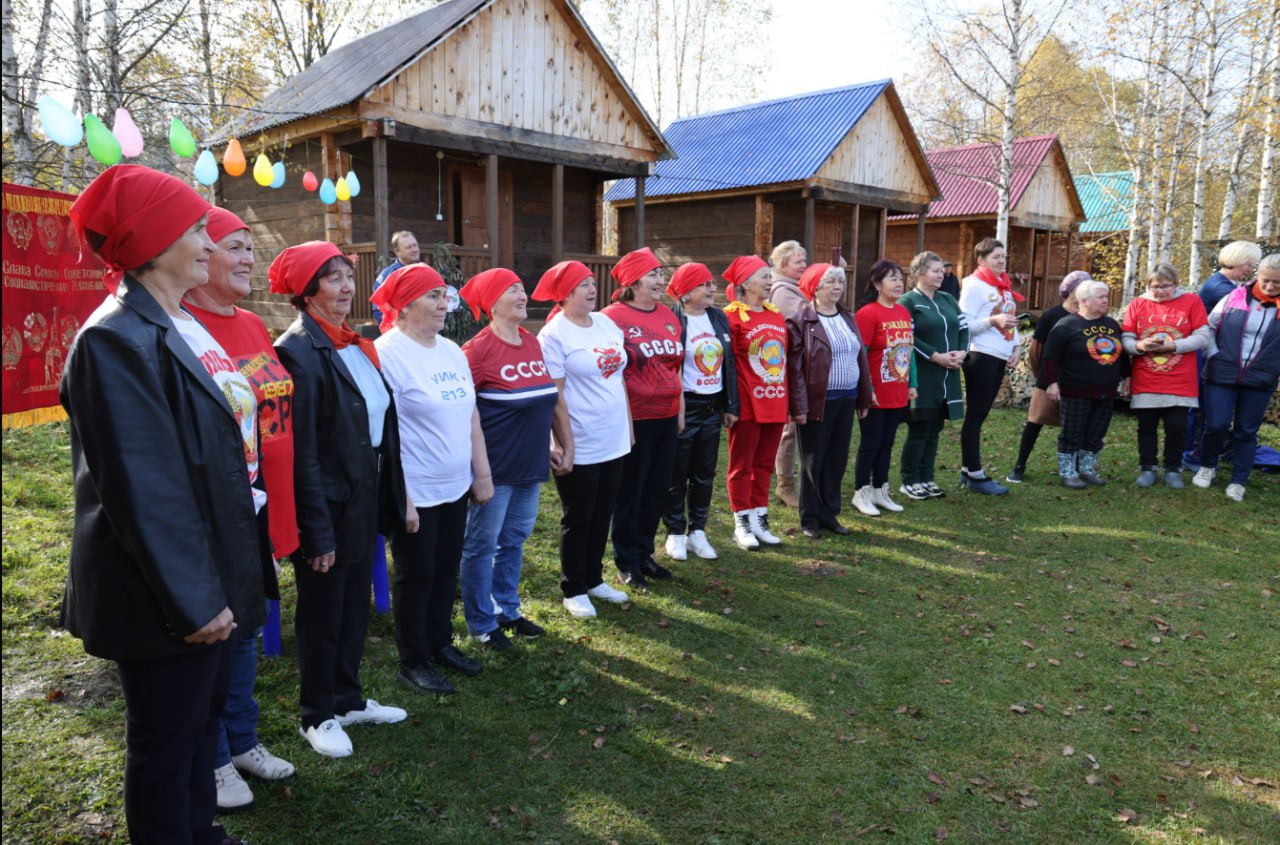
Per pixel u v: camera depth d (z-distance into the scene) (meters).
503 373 3.71
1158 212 16.97
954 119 21.56
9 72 8.01
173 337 2.01
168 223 1.99
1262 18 12.59
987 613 4.56
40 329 5.24
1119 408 9.66
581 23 11.84
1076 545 5.62
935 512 6.33
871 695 3.68
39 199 5.19
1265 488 6.95
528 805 2.86
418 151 12.14
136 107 10.73
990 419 9.55
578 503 4.27
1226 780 3.11
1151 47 15.47
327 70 12.62
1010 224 20.59
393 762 3.04
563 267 4.11
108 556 1.93
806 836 2.76
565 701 3.51
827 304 5.57
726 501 6.56
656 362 4.55
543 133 11.82
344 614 3.12
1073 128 28.62
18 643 3.75
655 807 2.88
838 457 5.75
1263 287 6.37
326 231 11.27
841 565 5.24
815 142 15.77
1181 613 4.58
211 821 2.37
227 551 2.10
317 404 2.81
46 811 2.66
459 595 4.57
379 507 3.23
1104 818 2.89
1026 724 3.47
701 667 3.89
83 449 1.88
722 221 16.72
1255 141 14.41
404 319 3.33
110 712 3.24
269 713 3.30
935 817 2.87
